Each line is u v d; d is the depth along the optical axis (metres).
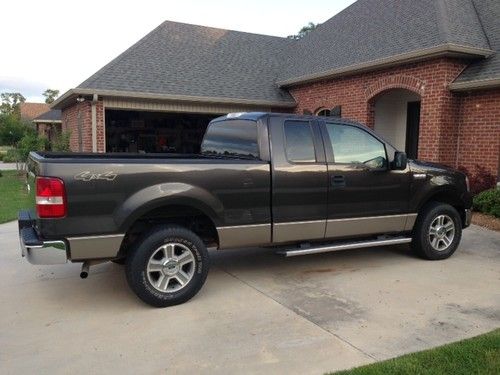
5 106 64.75
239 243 4.75
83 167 3.94
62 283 5.07
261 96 14.84
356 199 5.32
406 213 5.70
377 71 11.71
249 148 4.98
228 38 17.33
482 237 7.30
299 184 4.93
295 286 4.93
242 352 3.45
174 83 14.08
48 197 3.86
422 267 5.64
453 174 6.07
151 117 16.98
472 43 10.08
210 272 5.46
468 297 4.58
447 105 10.10
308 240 5.14
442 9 11.38
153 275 4.38
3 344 3.60
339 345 3.54
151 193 4.17
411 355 3.29
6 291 4.82
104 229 4.03
